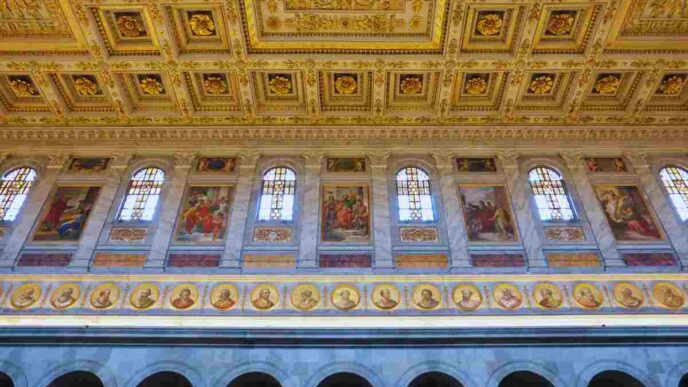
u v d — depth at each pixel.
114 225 17.77
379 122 20.06
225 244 17.25
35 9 16.67
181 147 19.95
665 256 16.81
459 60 18.34
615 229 17.72
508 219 18.06
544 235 17.52
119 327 14.88
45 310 15.33
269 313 15.43
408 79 19.28
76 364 14.28
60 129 19.89
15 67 18.34
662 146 19.81
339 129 20.14
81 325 14.96
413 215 18.22
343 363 14.47
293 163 19.67
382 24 17.59
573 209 18.27
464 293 15.89
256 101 19.86
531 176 19.39
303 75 19.00
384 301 15.72
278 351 14.70
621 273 16.27
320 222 17.98
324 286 16.05
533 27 17.19
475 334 14.80
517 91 19.42
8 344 14.55
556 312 15.41
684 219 17.97
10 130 19.83
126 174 19.30
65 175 19.17
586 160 19.70
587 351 14.59
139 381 14.07
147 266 16.47
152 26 17.09
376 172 19.30
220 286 16.02
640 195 18.66
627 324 15.08
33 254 16.83
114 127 19.98
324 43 17.97
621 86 19.47
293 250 17.14
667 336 14.66
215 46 18.08
